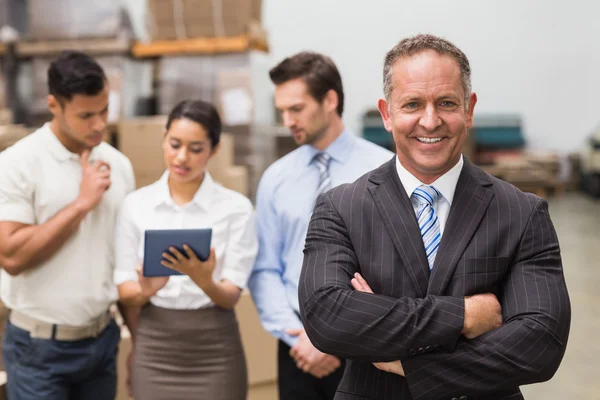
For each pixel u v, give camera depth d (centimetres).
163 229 186
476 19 987
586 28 983
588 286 508
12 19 449
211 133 199
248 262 201
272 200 205
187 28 406
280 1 969
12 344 201
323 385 200
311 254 130
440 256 121
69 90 190
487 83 1004
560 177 1007
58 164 200
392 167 131
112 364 214
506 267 121
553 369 117
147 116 430
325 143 202
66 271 198
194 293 195
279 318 200
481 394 116
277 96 202
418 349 116
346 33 973
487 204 123
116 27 401
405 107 122
